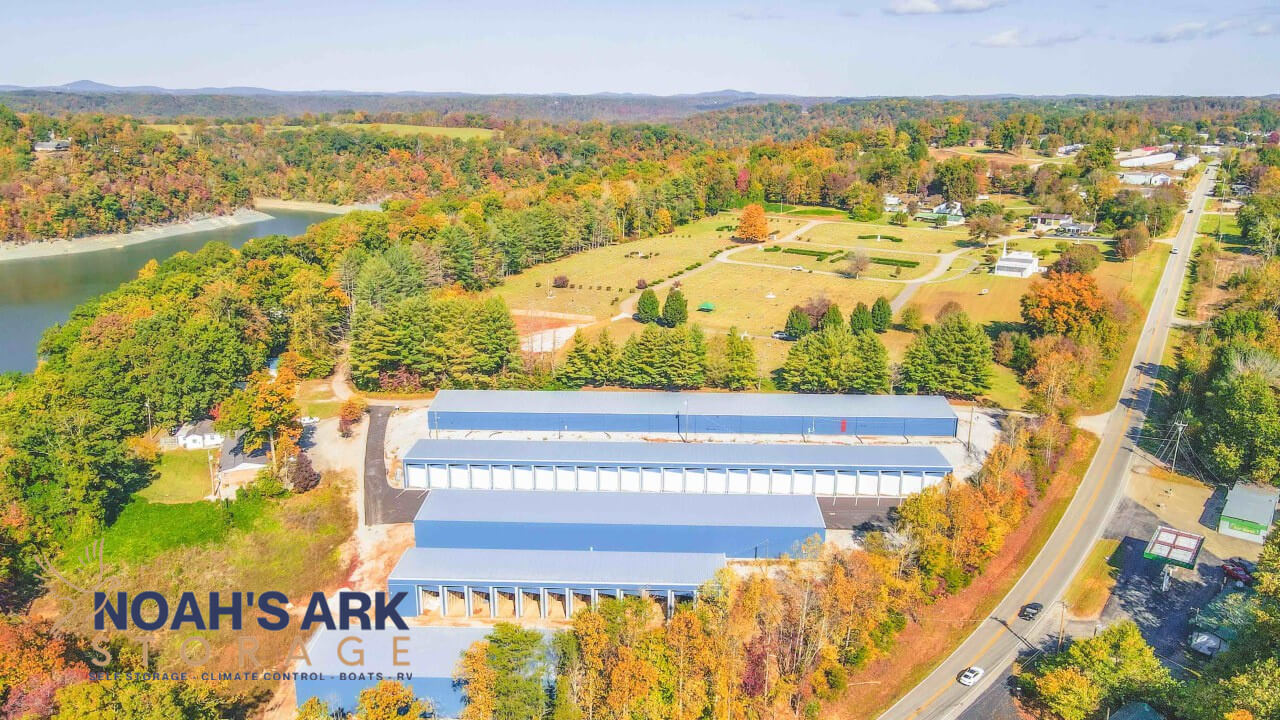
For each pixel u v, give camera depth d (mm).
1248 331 141000
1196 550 90125
